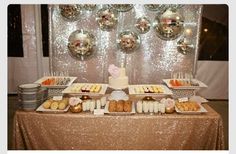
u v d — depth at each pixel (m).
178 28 2.86
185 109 1.85
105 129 1.79
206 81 3.82
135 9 2.84
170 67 2.96
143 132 1.79
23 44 3.64
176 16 2.84
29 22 3.55
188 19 2.86
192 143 1.80
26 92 1.83
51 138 1.82
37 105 1.88
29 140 1.83
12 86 3.82
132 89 2.26
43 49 3.66
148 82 3.00
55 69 2.98
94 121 1.78
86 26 2.89
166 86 2.40
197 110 1.84
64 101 1.95
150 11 2.84
